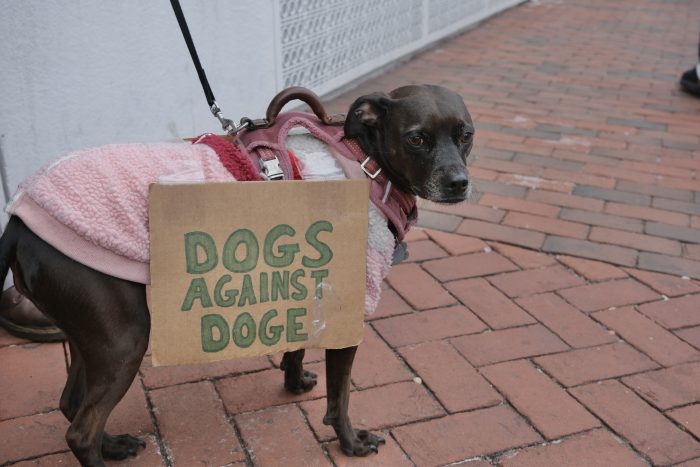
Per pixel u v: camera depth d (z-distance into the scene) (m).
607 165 5.20
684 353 3.11
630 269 3.81
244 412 2.68
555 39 9.19
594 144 5.59
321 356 3.05
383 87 6.75
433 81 7.09
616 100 6.71
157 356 2.05
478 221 4.28
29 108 3.15
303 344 2.19
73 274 1.93
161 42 3.89
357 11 6.36
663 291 3.60
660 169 5.15
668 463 2.49
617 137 5.75
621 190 4.79
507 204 4.52
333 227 2.10
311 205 2.06
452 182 2.11
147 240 1.96
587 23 10.30
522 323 3.30
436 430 2.62
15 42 3.02
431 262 3.80
